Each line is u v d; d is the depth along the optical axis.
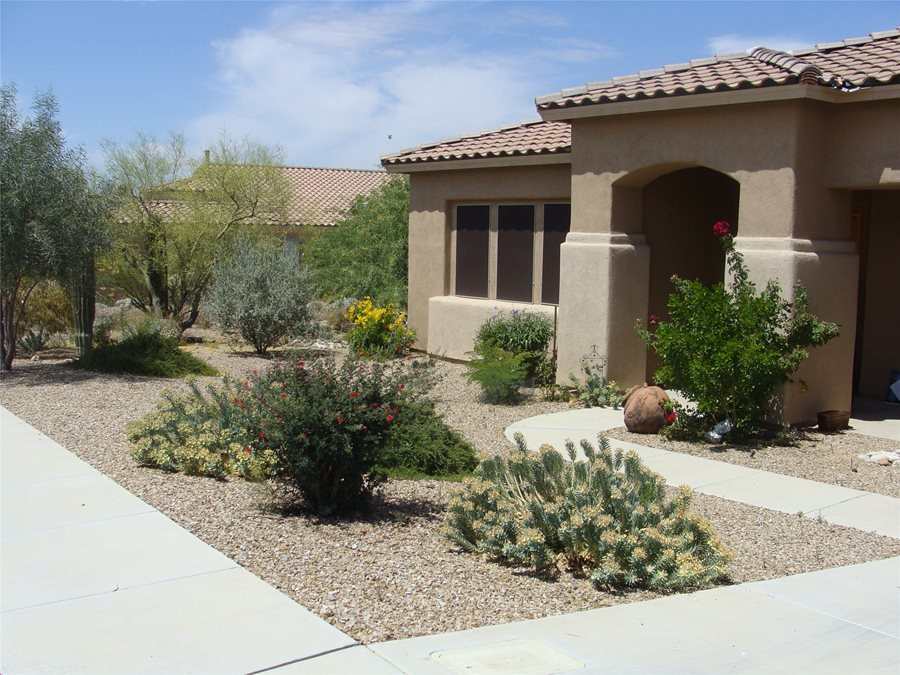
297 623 5.35
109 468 9.25
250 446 8.33
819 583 6.32
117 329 21.66
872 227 14.12
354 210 27.14
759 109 11.30
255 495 8.20
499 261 16.81
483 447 10.76
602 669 4.82
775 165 11.18
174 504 7.90
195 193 26.69
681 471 9.62
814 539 7.37
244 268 19.53
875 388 14.23
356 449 7.49
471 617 5.54
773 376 10.70
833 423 11.46
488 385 13.45
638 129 12.80
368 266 24.41
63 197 15.48
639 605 5.81
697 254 14.91
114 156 24.77
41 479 8.79
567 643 5.17
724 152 11.74
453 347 17.45
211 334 24.91
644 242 13.88
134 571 6.23
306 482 7.53
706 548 6.28
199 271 24.83
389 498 8.46
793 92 10.71
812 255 11.20
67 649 4.99
